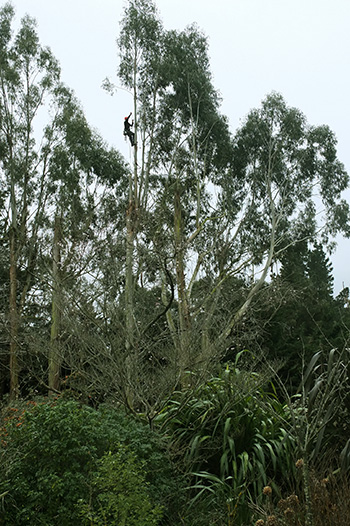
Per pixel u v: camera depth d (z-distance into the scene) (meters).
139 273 10.64
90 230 10.94
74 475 4.82
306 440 3.92
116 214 18.84
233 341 8.79
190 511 5.33
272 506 4.32
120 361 6.95
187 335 8.06
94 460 4.96
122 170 24.09
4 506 4.88
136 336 8.20
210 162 23.80
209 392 6.81
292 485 5.33
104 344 7.36
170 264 10.06
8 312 16.58
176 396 7.40
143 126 23.08
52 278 10.41
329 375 4.47
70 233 11.76
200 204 23.03
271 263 22.64
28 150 24.42
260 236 23.59
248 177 24.25
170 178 22.86
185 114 23.98
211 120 23.66
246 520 4.95
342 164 24.39
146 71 23.92
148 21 23.73
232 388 6.66
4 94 24.50
